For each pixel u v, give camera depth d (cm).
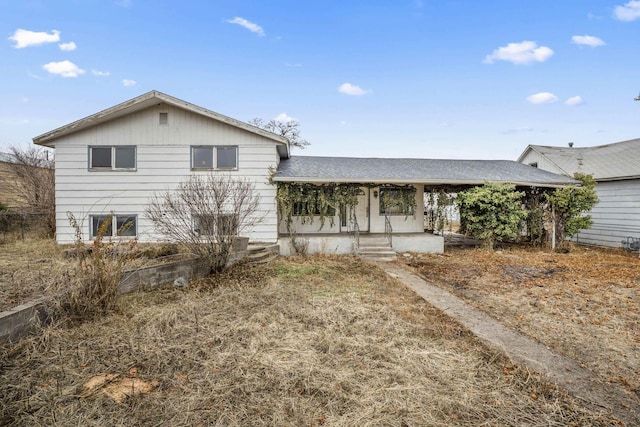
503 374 373
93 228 1123
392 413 299
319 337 454
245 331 471
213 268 812
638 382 363
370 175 1221
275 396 322
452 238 1566
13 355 385
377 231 1364
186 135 1134
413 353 414
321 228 1264
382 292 693
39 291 544
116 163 1130
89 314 491
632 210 1330
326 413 298
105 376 350
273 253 1097
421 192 1385
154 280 678
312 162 1428
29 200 1694
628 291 719
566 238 1452
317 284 745
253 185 1153
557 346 449
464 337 473
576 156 1686
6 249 997
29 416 285
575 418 300
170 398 316
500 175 1345
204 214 817
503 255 1175
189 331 468
